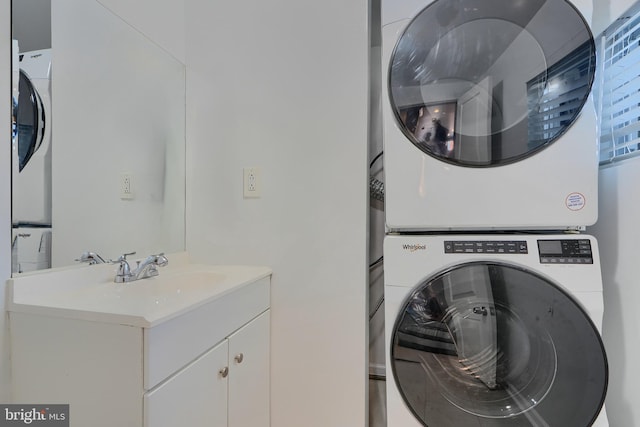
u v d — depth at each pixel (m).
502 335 0.90
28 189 0.86
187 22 1.43
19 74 0.85
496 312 0.91
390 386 0.96
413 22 1.00
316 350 1.27
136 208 1.27
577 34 0.90
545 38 0.91
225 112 1.38
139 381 0.69
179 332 0.77
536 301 0.88
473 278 0.91
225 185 1.38
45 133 0.92
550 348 0.86
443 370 0.93
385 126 1.02
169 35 1.38
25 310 0.79
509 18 0.93
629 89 0.95
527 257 0.89
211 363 0.90
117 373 0.71
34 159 0.88
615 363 0.98
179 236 1.41
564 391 0.85
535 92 0.92
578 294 0.85
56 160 0.95
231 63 1.37
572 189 0.90
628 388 0.93
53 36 0.94
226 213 1.37
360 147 1.25
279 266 1.31
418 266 0.95
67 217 0.98
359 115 1.25
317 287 1.28
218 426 0.93
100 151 1.11
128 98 1.23
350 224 1.25
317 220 1.28
